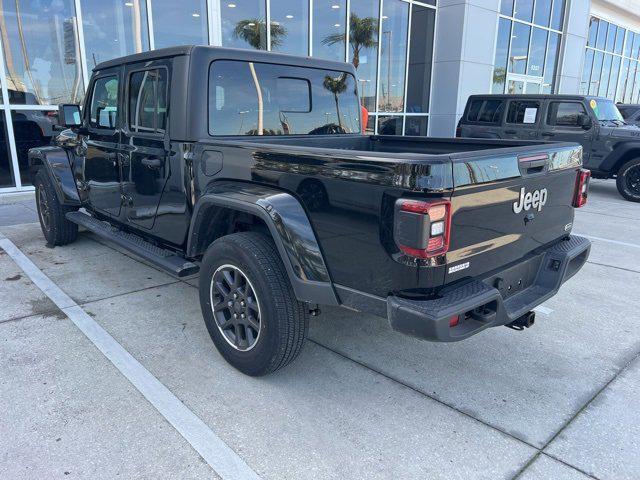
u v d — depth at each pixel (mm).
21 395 2809
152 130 3619
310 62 3971
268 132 3754
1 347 3354
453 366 3236
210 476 2238
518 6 15656
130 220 4090
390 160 2207
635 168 9148
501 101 10609
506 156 2492
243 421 2625
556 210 3092
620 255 5746
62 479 2199
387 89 13281
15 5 8008
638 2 23328
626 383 3045
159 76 3449
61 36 8523
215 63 3322
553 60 18109
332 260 2547
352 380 3047
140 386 2924
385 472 2283
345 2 11672
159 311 3971
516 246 2768
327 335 3645
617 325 3867
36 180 5555
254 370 2941
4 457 2324
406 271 2225
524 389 2979
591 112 9477
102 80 4188
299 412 2715
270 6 10336
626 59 25219
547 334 3705
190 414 2676
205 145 3156
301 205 2639
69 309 3990
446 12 13719
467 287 2406
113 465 2289
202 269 3143
